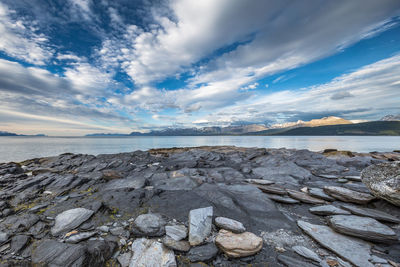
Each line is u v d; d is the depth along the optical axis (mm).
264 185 8320
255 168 11938
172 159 16500
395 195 5012
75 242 3816
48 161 14648
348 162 12898
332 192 6758
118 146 60500
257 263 3406
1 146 54812
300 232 4520
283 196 7027
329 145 62938
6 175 8922
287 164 11719
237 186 7879
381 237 3900
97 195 6590
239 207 5785
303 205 6344
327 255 3615
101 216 5027
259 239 3924
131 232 4297
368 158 13711
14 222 4465
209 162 14977
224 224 4434
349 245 3824
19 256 3375
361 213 4988
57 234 4090
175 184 8047
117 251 3697
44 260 3207
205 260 3439
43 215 4945
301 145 63094
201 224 4387
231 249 3590
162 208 5645
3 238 3811
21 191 6965
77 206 5562
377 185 5543
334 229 4406
